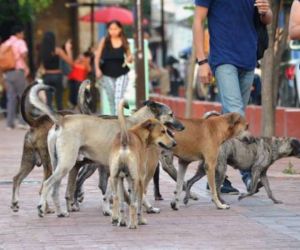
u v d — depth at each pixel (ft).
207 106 84.69
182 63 118.52
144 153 41.47
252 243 36.94
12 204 45.21
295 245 36.45
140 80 82.84
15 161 67.41
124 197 41.14
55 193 43.45
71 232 39.81
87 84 47.62
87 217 43.50
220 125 45.80
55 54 100.68
